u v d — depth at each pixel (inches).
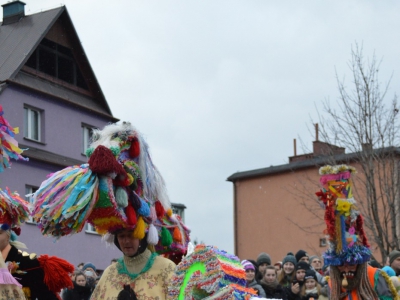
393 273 323.0
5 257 240.5
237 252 1327.5
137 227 208.1
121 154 208.5
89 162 200.5
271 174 1299.2
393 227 711.1
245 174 1331.2
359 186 776.3
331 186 260.8
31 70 1034.7
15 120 975.6
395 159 745.6
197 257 147.5
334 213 259.9
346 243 257.6
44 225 197.2
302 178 1189.7
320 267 444.5
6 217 238.2
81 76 1127.6
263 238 1295.5
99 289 218.8
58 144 1042.1
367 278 259.6
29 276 241.4
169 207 222.4
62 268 244.4
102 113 1127.6
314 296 371.2
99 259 1026.7
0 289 221.8
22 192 944.3
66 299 362.3
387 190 719.1
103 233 215.3
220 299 138.9
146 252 215.0
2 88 962.1
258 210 1310.3
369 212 701.3
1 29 1091.9
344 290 263.0
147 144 214.4
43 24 1069.1
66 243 968.9
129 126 211.9
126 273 215.3
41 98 1023.6
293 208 1252.5
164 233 225.0
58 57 1098.7
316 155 850.8
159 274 211.9
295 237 1244.5
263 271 398.9
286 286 394.6
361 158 733.9
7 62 1005.2
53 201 194.4
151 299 207.9
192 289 144.3
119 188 202.2
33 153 973.2
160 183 218.2
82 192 195.2
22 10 1104.8
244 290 141.9
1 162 227.6
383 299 258.8
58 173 199.9
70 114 1074.7
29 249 900.6
